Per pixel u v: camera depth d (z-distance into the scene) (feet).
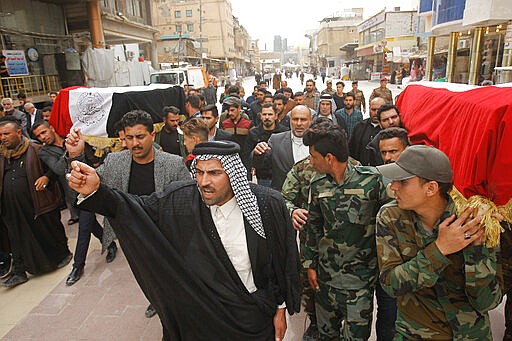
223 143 5.77
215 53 196.34
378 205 7.27
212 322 6.06
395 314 8.23
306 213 7.82
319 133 6.95
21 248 13.44
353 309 7.48
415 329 5.90
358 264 7.48
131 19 68.95
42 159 13.11
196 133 11.60
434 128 9.61
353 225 7.24
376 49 124.57
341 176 7.23
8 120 12.97
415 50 99.09
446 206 5.44
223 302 6.07
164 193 6.29
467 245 5.08
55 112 17.12
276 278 6.57
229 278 6.06
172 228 6.07
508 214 6.54
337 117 20.48
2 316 11.59
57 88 43.27
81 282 13.35
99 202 5.51
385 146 9.15
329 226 7.46
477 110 7.18
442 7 54.75
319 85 119.96
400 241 5.73
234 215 6.15
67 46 47.80
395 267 5.67
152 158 10.46
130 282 13.24
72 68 43.32
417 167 5.18
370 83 116.57
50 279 13.79
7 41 38.45
